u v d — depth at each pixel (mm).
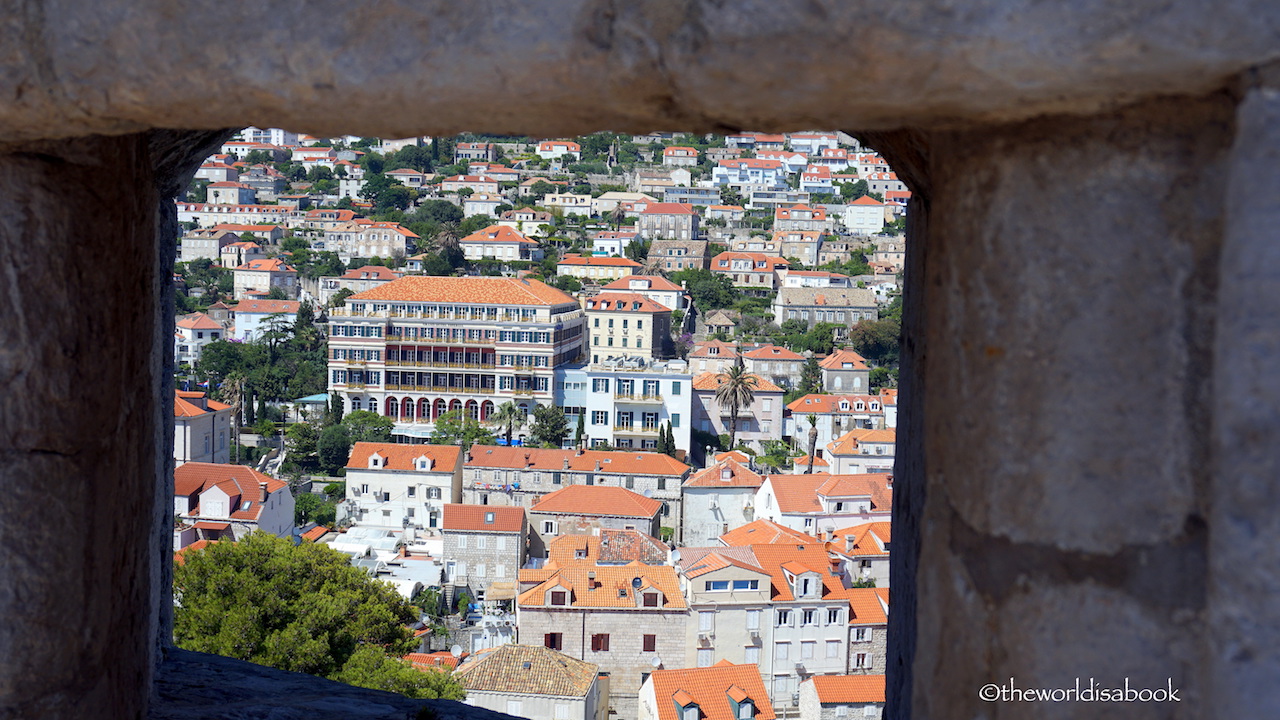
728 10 1142
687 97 1203
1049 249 1175
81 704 1598
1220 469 1058
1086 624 1161
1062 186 1167
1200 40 1022
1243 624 1023
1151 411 1132
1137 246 1135
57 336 1497
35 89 1306
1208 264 1109
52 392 1495
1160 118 1120
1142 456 1136
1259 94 1027
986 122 1206
